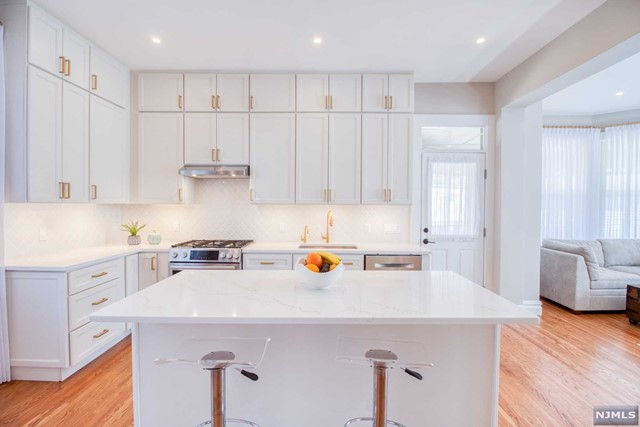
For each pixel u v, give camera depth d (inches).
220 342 54.9
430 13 97.9
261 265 129.9
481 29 107.0
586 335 131.3
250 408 62.3
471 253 155.8
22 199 92.5
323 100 139.8
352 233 153.6
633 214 209.6
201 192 153.1
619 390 92.2
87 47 114.1
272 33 109.9
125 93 136.0
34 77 93.7
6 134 92.0
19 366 94.0
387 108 139.6
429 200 155.4
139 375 61.4
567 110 211.2
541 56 120.1
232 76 139.6
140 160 140.0
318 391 62.0
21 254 104.7
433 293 62.9
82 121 112.2
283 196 140.8
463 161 155.4
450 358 61.4
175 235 153.1
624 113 211.2
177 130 139.7
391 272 82.5
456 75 145.2
